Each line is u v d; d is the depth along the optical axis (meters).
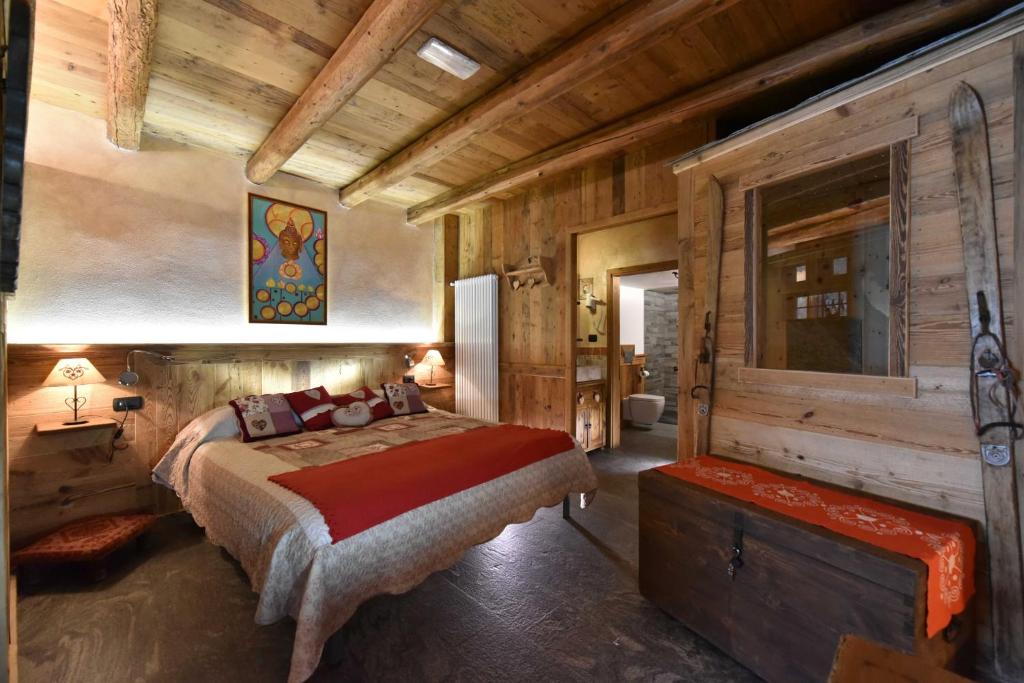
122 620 1.89
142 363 2.88
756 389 2.08
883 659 0.73
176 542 2.60
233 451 2.52
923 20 1.77
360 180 3.73
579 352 5.07
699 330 2.33
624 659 1.66
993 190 1.42
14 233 0.93
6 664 1.02
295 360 3.66
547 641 1.76
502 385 4.50
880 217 1.74
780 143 1.98
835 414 1.80
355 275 4.20
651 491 1.93
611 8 1.94
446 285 4.87
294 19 1.98
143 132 3.00
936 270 1.54
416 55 2.24
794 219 2.01
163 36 2.08
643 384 6.48
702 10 1.73
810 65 2.09
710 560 1.69
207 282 3.28
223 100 2.63
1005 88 1.39
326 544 1.57
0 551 1.00
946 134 1.51
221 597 2.06
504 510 2.24
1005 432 1.39
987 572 1.43
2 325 1.01
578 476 2.74
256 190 3.53
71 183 2.72
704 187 2.30
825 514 1.52
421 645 1.73
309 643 1.42
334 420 3.27
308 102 2.45
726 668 1.62
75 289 2.73
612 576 2.23
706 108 2.47
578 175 3.77
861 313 1.80
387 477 1.96
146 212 3.00
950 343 1.51
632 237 4.64
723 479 1.87
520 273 4.20
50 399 2.55
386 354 4.29
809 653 1.39
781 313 2.05
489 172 3.75
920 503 1.58
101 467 2.72
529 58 2.26
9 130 0.86
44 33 2.05
